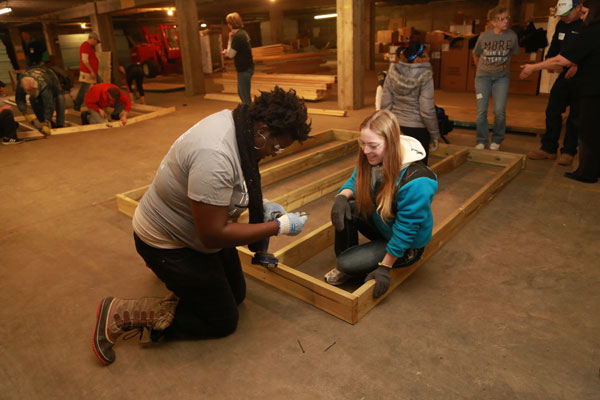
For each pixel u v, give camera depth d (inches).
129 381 74.0
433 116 141.9
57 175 191.2
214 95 417.4
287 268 96.4
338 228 89.8
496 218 130.2
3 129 247.8
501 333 81.8
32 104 270.8
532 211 134.0
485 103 190.9
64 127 284.7
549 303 90.1
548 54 182.1
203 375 74.6
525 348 77.7
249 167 66.0
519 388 68.9
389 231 91.4
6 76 713.0
